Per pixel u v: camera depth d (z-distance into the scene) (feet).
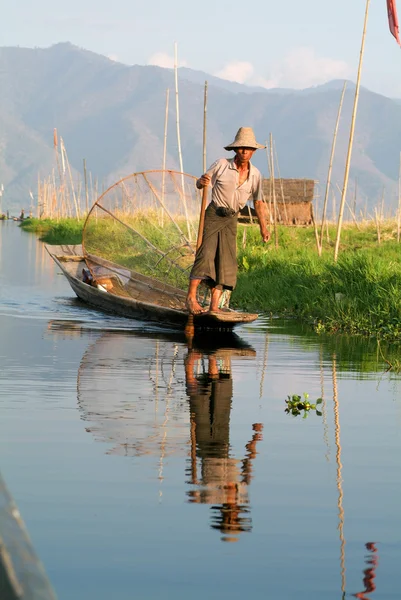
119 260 82.43
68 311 72.23
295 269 87.25
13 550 8.36
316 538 20.81
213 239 59.21
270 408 35.47
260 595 17.51
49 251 94.27
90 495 23.45
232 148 57.47
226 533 20.94
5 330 59.52
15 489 23.79
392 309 64.90
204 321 59.82
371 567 19.06
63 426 31.24
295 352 51.83
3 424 31.32
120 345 53.52
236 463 27.14
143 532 20.85
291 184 185.57
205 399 36.96
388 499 23.84
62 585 17.75
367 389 40.11
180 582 18.06
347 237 143.64
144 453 27.94
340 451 28.89
